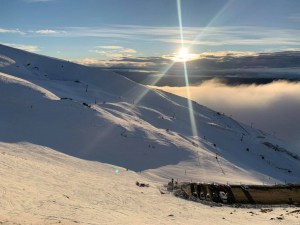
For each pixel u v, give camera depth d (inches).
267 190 2316.7
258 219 1381.6
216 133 6722.4
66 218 994.7
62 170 1950.1
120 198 1524.4
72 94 6899.6
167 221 1187.9
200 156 3971.5
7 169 1572.3
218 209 1690.5
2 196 1107.3
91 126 4446.4
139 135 4402.1
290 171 5595.5
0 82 5206.7
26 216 952.9
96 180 1859.0
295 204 1999.3
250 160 5388.8
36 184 1416.1
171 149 4087.1
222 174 3270.2
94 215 1098.1
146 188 1940.2
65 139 4077.3
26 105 4753.9
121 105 6456.7
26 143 3152.1
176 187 2123.5
